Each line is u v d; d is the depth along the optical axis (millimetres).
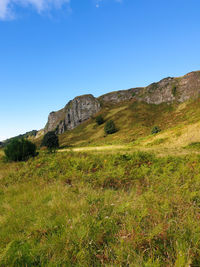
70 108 125562
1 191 5914
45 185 5973
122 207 3053
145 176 6219
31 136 181000
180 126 26359
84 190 4609
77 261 1981
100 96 132625
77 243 2170
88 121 109312
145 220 2635
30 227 2850
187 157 9109
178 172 6105
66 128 121250
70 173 7078
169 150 16172
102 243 2275
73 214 3094
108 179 6145
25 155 12531
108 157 9820
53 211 3373
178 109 81750
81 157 10086
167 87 99938
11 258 2121
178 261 1696
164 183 4820
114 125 78188
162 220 2533
